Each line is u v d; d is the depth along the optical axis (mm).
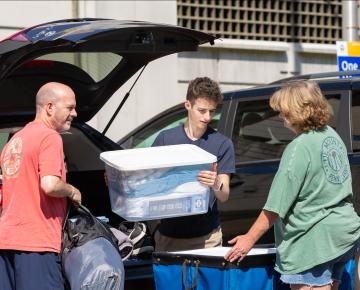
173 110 20016
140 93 31969
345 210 12156
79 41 13500
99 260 12383
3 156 13055
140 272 14266
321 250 11938
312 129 12211
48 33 13961
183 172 12875
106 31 13797
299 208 12062
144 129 20344
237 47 34344
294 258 12062
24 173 12695
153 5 32812
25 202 12664
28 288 12555
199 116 13844
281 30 36844
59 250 12703
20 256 12594
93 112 17156
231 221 18234
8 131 15914
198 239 14164
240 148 18672
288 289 12797
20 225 12633
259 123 18609
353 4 26594
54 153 12602
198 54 33531
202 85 13773
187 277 12781
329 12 37844
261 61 35062
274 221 12250
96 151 16859
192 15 34656
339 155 12250
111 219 16375
